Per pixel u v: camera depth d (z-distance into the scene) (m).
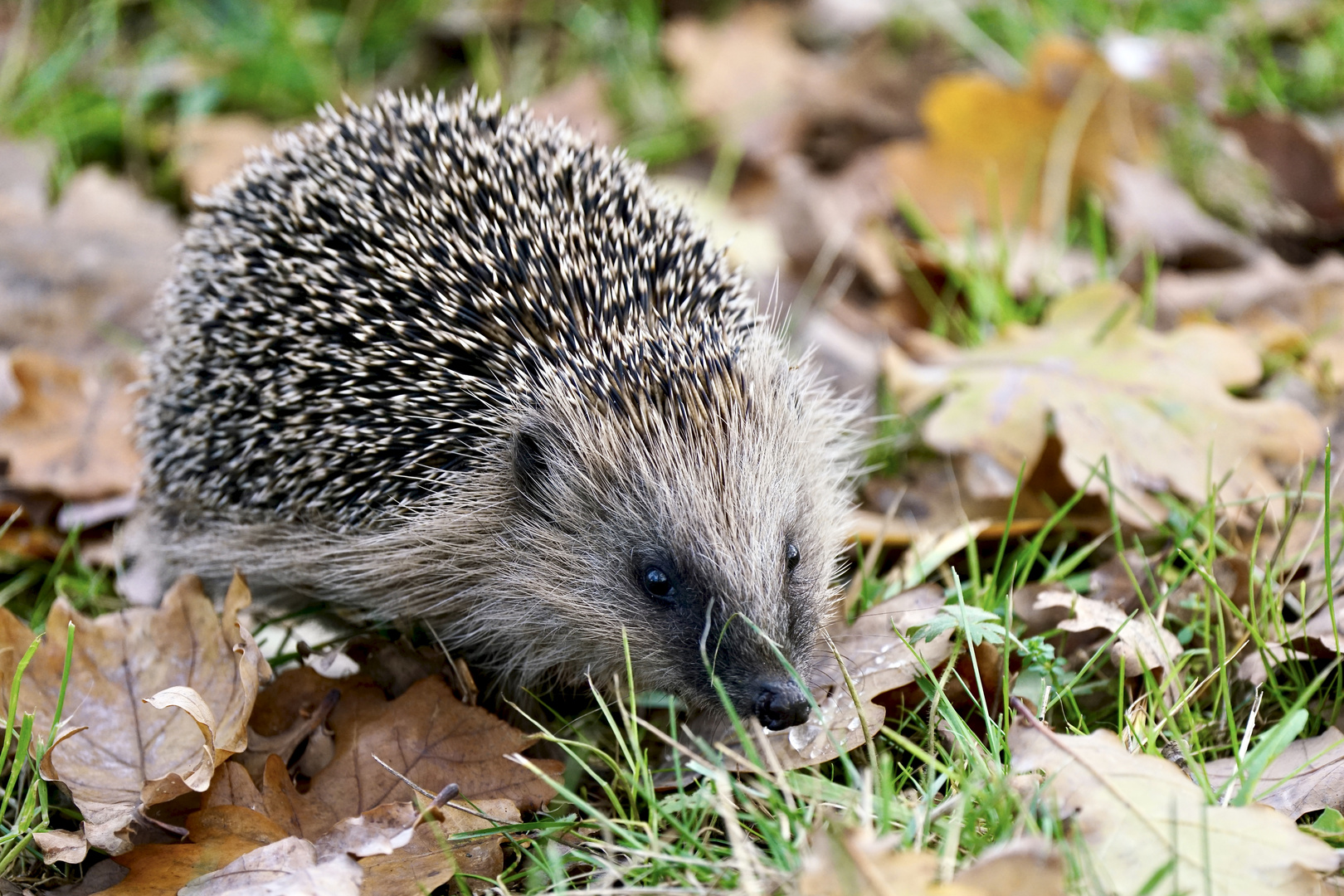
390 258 3.53
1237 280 4.94
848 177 5.91
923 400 4.22
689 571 3.32
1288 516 3.42
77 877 2.86
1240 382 4.00
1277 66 6.17
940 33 6.52
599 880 2.73
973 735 2.82
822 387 4.08
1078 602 3.28
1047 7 6.41
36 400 4.41
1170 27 6.28
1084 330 4.29
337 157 3.81
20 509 4.04
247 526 3.75
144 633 3.24
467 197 3.68
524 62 6.47
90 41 6.26
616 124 6.28
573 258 3.61
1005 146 5.59
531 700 3.68
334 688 3.20
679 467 3.37
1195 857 2.37
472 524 3.58
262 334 3.63
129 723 3.10
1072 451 3.76
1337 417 4.17
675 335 3.45
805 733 3.02
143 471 4.07
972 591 3.37
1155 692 2.97
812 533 3.55
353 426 3.47
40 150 5.68
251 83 6.19
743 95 6.32
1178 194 5.43
